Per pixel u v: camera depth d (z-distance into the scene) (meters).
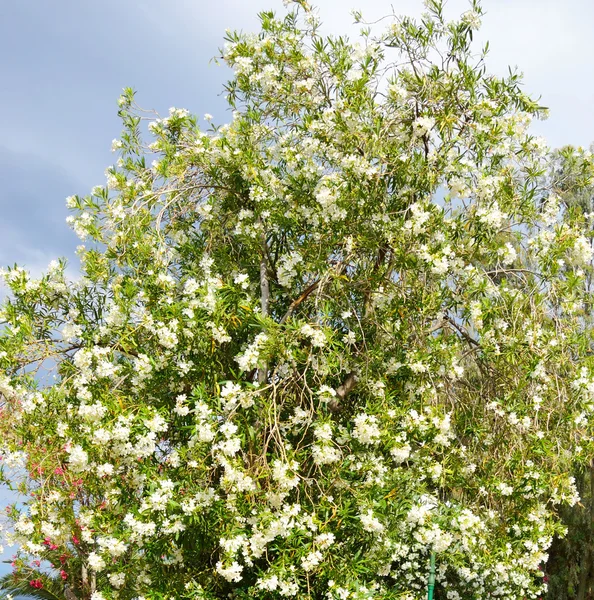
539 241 3.55
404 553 4.48
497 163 3.68
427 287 3.49
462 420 3.93
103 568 3.21
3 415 3.29
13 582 5.23
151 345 3.57
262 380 3.54
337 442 3.36
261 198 3.86
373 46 4.02
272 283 4.37
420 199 3.58
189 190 4.18
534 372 3.43
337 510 3.12
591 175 3.93
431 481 3.65
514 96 3.83
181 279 4.07
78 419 3.30
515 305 3.50
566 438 3.61
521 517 3.66
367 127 3.71
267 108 4.35
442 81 3.90
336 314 3.77
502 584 5.30
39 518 3.19
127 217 3.69
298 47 4.09
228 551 2.88
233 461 2.92
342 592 2.93
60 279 3.75
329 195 3.53
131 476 3.30
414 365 3.44
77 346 3.69
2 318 3.51
